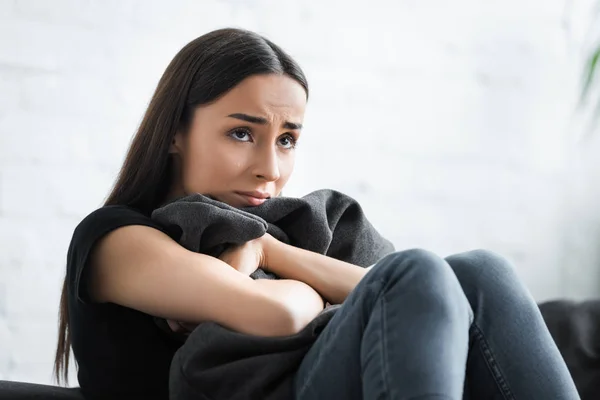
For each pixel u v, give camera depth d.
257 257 1.65
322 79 2.96
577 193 3.31
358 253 1.90
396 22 3.06
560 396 1.39
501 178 3.21
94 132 2.69
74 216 2.67
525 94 3.24
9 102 2.61
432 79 3.11
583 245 3.31
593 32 3.30
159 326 1.62
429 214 3.10
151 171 1.72
